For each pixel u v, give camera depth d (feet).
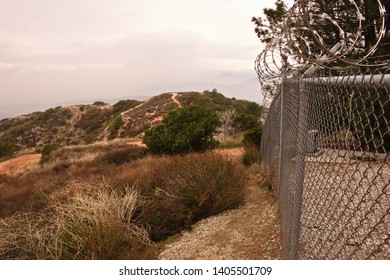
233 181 18.57
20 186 38.73
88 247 13.66
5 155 120.47
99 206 16.22
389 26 15.87
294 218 7.59
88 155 64.69
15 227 17.11
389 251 6.17
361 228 6.98
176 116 45.60
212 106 149.59
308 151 7.00
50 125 246.47
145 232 15.38
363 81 3.86
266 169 21.35
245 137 36.86
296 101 8.44
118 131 180.34
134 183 20.31
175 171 21.06
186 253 13.16
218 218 16.43
